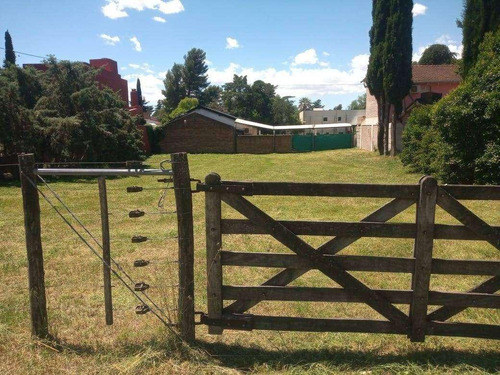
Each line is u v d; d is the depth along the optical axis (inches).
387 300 139.0
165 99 3230.8
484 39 570.9
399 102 1008.2
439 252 265.6
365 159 1075.9
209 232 140.8
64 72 816.3
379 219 136.8
